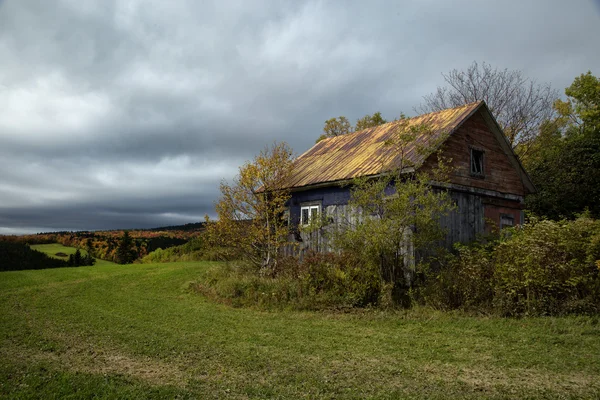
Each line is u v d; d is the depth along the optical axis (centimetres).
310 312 1196
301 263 1481
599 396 561
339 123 3762
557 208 2092
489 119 1817
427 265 1256
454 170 1648
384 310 1149
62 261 4012
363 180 1309
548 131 3061
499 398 564
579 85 3127
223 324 1063
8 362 770
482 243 1619
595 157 2062
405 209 1230
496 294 1054
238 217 1714
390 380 646
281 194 1755
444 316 1057
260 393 605
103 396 603
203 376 685
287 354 791
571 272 1001
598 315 947
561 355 730
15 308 1339
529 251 1034
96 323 1092
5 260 3666
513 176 1962
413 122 1900
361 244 1275
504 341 830
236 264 1777
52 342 909
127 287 1731
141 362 762
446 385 618
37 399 598
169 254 3441
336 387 621
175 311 1249
